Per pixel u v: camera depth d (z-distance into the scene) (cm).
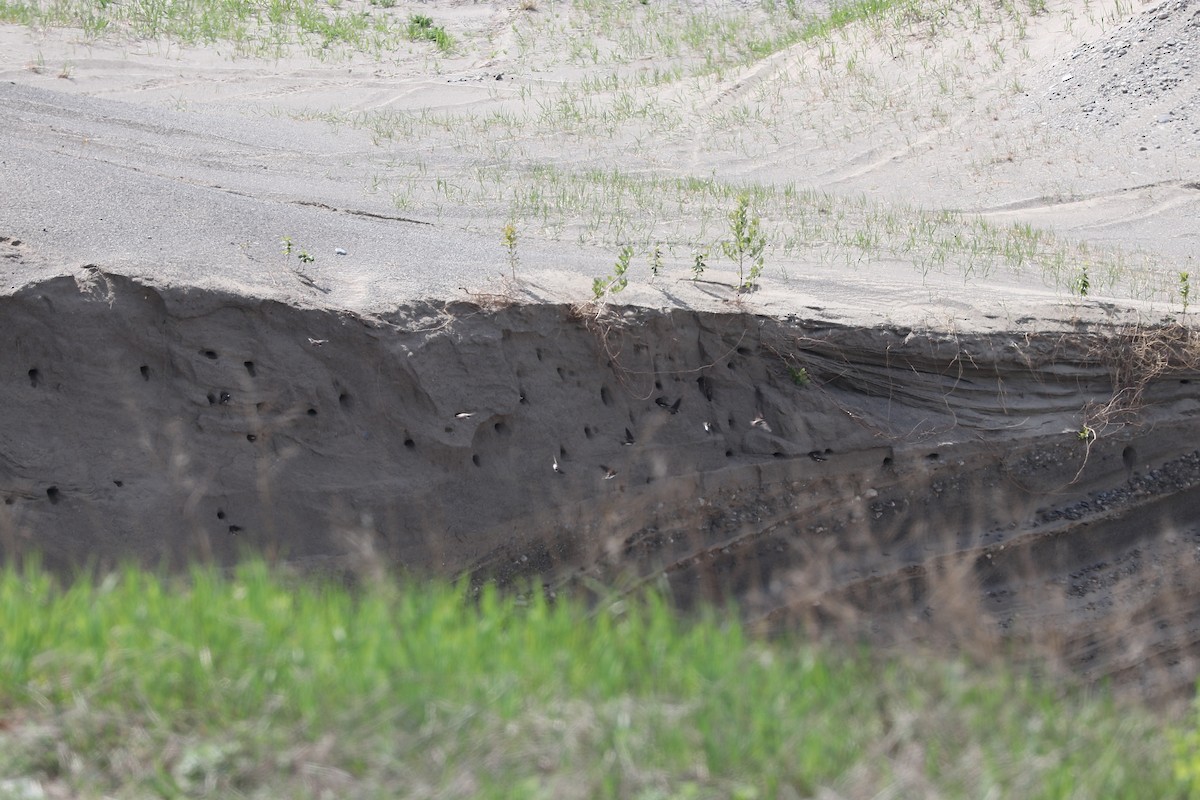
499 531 3122
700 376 3338
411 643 1444
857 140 6444
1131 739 1465
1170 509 3606
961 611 2125
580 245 4238
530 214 4744
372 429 3028
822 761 1288
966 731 1395
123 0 7819
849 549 3347
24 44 7031
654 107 6969
